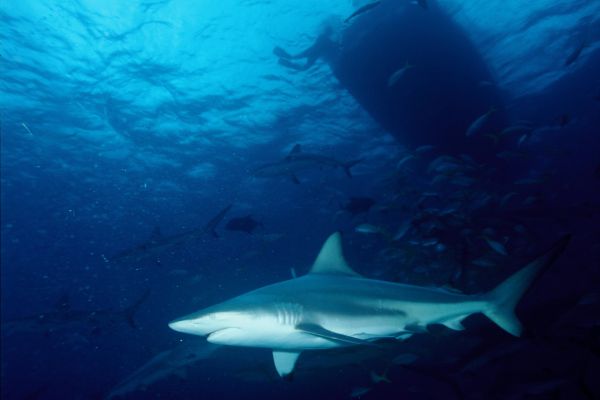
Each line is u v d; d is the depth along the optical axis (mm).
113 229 33625
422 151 11328
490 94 16672
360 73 15727
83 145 21922
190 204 31578
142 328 37312
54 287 44250
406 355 7918
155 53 15711
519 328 4113
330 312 3953
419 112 16641
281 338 3893
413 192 11844
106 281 43375
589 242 18484
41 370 35969
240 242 37688
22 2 12766
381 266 16203
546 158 29547
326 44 15195
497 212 14023
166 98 18812
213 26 14578
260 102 20125
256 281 42656
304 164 9836
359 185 32219
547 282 17859
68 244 34781
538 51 19469
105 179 26016
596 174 9492
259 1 13555
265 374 9383
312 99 20469
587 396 6453
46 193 26531
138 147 22969
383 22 14492
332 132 24344
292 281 4320
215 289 41031
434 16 14578
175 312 42312
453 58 15234
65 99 17859
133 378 9836
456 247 11211
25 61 15281
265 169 9781
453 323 4320
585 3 16250
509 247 12086
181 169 26312
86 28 14148
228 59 16531
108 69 16359
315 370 9617
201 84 18016
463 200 11844
